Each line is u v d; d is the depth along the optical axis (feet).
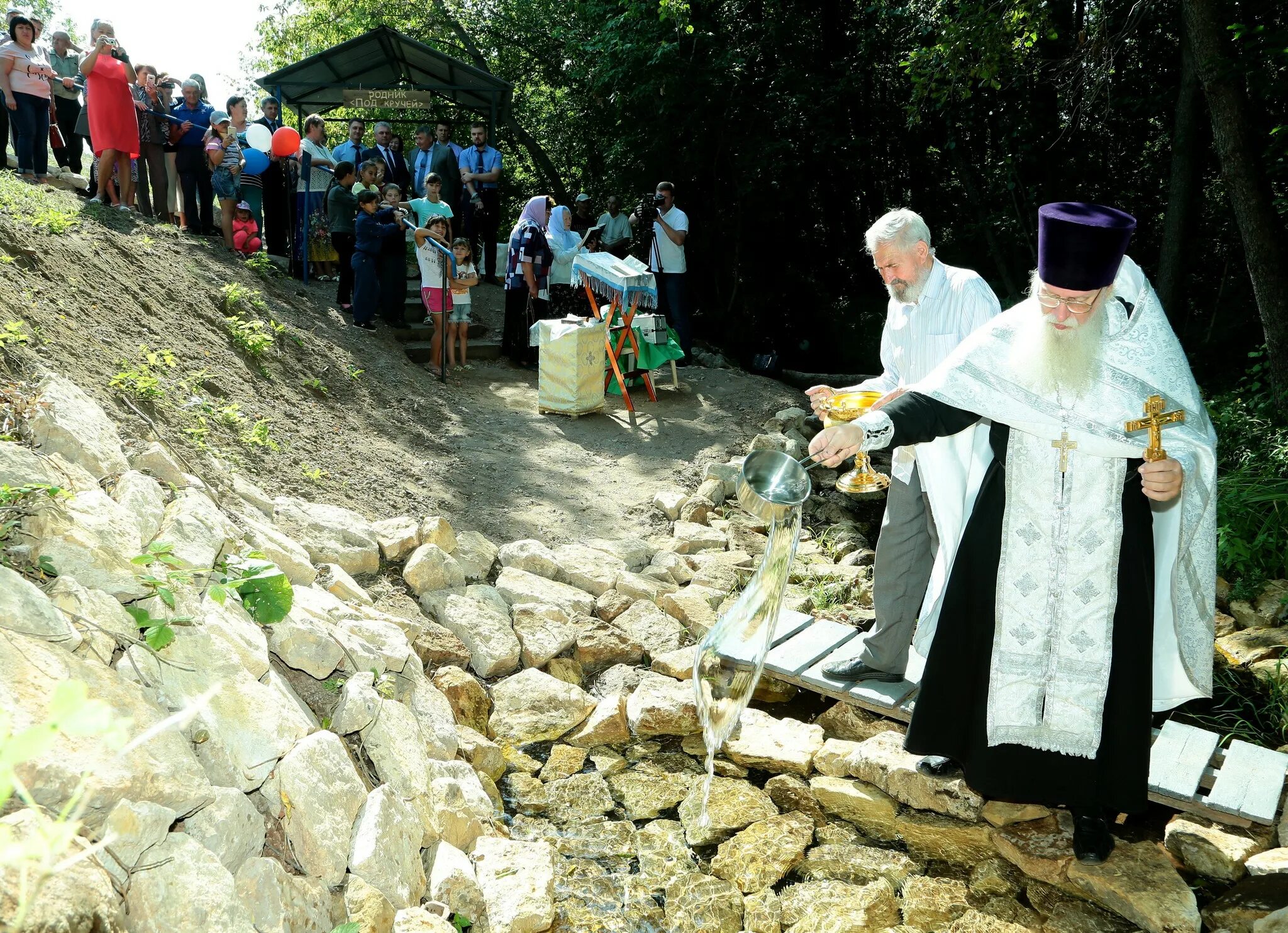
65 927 6.47
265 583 12.71
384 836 10.53
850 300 63.00
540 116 71.10
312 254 35.35
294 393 24.29
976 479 11.84
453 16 73.31
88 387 16.96
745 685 11.50
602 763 14.49
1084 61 39.52
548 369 29.50
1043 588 11.24
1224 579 20.95
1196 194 42.32
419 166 44.27
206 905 8.10
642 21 54.34
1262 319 29.78
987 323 11.40
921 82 34.27
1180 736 13.79
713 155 59.72
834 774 14.25
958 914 11.59
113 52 30.53
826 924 11.34
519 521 21.77
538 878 11.44
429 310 32.01
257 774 10.12
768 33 56.49
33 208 24.07
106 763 8.11
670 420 30.07
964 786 13.33
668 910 11.56
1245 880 11.93
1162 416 10.44
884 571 14.44
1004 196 54.03
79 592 10.10
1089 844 12.03
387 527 18.94
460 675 15.42
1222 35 29.50
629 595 19.03
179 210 36.24
